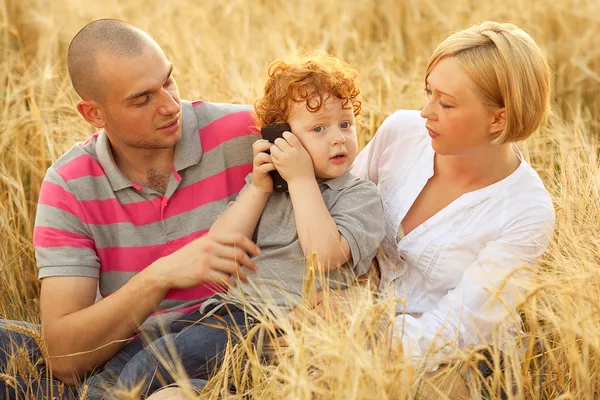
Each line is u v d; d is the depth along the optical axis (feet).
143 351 8.17
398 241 8.87
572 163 10.67
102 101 8.36
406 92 14.32
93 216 8.77
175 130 8.54
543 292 7.51
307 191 8.25
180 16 19.71
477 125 7.79
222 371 7.48
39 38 18.83
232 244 8.38
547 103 7.83
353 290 8.11
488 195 8.33
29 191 13.17
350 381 6.46
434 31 20.51
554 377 8.00
